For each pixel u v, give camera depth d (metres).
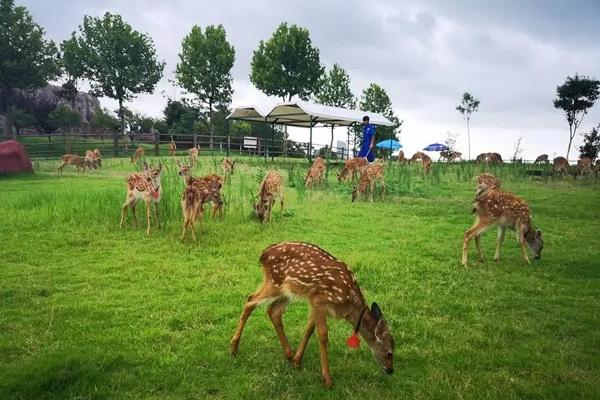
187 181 11.74
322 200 15.46
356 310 4.62
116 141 34.69
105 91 42.12
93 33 40.78
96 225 10.57
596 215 13.47
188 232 10.23
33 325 5.58
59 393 4.19
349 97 46.31
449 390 4.37
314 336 5.52
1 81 37.62
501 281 7.61
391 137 44.59
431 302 6.60
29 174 21.55
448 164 32.03
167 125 48.06
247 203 13.91
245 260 8.33
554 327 5.90
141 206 11.88
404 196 16.92
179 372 4.62
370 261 8.27
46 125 45.69
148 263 8.11
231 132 45.78
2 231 9.94
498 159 30.92
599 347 5.38
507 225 8.67
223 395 4.30
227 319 5.91
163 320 5.78
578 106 40.44
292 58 44.38
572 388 4.45
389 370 4.54
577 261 8.80
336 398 4.29
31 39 37.72
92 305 6.20
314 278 4.54
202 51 44.81
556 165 24.84
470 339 5.48
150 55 42.81
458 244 9.95
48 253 8.57
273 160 31.20
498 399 4.27
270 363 4.87
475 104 44.53
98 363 4.68
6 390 4.16
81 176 21.34
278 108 28.30
